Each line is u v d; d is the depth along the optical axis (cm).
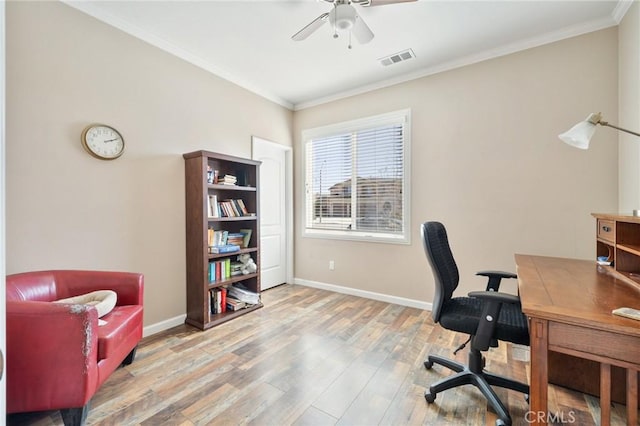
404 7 214
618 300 119
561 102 247
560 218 250
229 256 323
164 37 256
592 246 238
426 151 313
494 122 277
